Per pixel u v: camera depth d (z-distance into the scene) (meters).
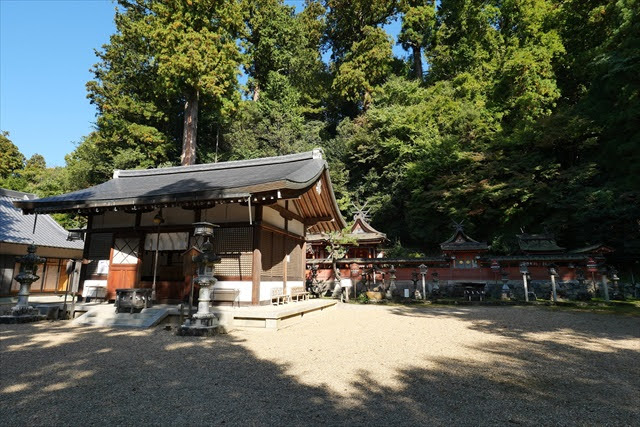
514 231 21.94
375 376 4.18
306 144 30.97
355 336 7.03
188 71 22.50
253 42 35.69
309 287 20.44
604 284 14.99
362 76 33.47
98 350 5.46
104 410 3.07
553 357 5.22
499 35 29.69
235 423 2.81
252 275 9.19
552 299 15.09
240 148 28.59
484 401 3.37
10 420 2.84
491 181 22.89
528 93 24.20
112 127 25.20
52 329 7.55
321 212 13.65
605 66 19.56
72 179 25.72
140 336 6.70
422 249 27.52
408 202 26.73
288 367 4.57
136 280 10.15
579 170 19.92
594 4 25.22
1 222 16.84
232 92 25.88
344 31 40.12
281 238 11.41
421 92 31.44
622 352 5.57
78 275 9.37
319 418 2.93
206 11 24.31
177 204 9.10
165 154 26.64
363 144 30.59
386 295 17.66
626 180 18.73
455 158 24.55
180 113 28.95
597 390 3.73
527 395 3.55
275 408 3.15
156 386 3.74
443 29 34.66
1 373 4.19
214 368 4.48
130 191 10.66
